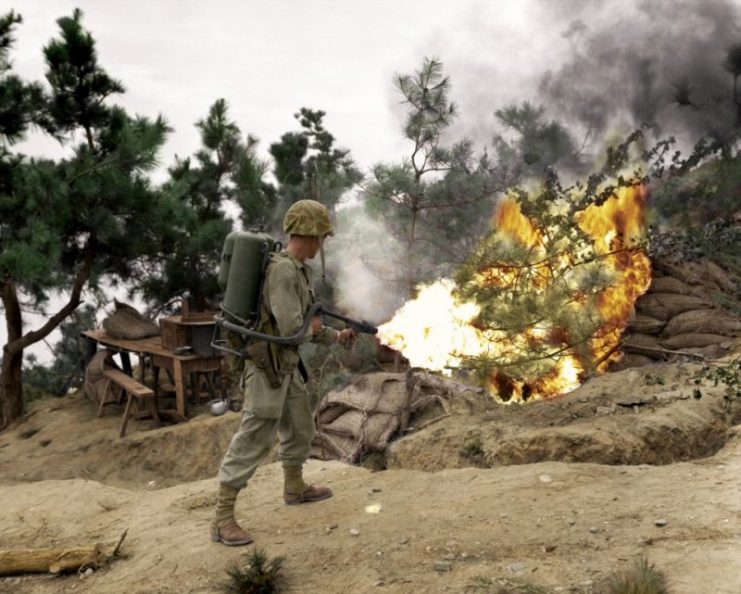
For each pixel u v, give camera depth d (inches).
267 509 181.8
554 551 139.3
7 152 586.9
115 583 154.0
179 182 626.2
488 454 223.6
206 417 533.0
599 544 139.4
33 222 540.4
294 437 175.9
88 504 207.3
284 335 153.7
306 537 160.9
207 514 187.9
